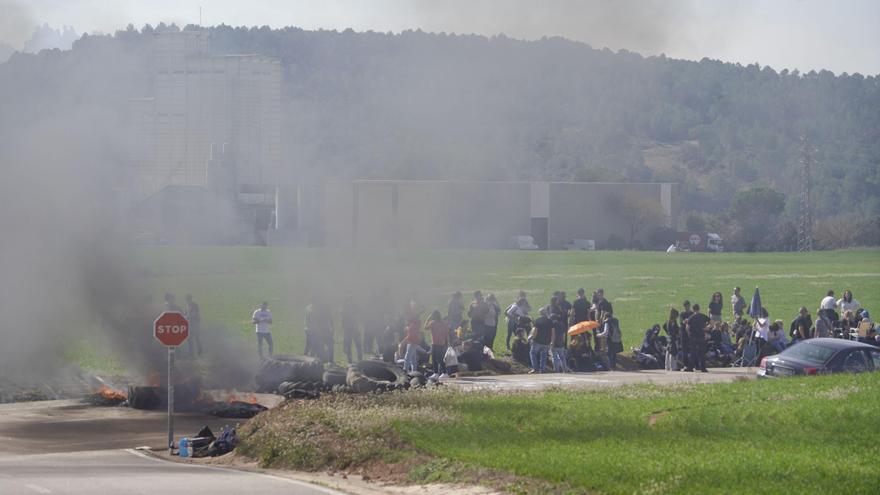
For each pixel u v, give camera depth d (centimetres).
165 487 2391
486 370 5088
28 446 3369
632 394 3828
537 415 3253
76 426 3812
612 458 2503
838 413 3133
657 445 2734
